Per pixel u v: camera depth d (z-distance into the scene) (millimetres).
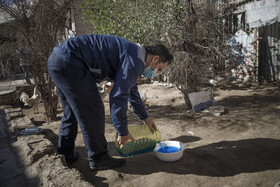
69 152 2600
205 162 2520
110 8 5758
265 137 3090
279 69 6375
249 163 2453
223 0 7441
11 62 4898
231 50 7020
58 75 2027
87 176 2334
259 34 6668
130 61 1940
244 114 4125
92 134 2225
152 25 5180
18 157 2574
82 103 2109
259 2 5707
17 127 3578
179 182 2154
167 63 2316
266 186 2037
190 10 4391
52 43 4355
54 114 4961
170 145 2824
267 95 5355
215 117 4090
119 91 1908
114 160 2486
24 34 4168
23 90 6445
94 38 2107
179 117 4328
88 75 2094
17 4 4105
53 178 2021
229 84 7086
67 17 4656
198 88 4883
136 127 2686
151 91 7328
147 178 2244
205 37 4758
